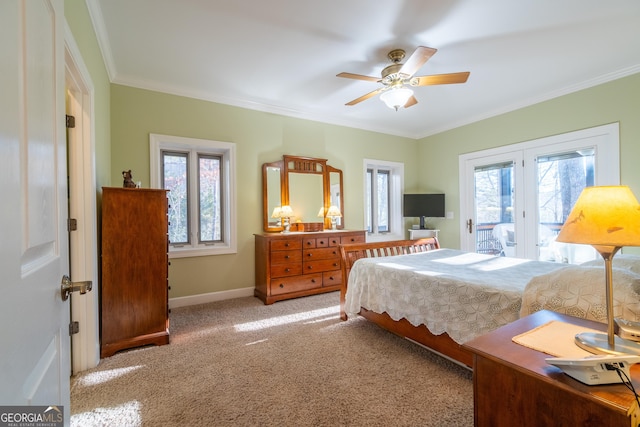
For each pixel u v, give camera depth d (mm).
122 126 3164
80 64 1774
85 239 2064
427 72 3098
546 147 3717
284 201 4125
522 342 1053
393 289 2400
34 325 659
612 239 893
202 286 3611
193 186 3688
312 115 4395
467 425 1510
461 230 4793
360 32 2428
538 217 3828
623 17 2252
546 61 2902
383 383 1882
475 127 4570
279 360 2184
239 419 1565
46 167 755
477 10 2168
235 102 3809
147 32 2408
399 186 5363
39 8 726
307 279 3816
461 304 1921
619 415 714
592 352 946
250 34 2451
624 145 3088
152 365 2123
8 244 546
